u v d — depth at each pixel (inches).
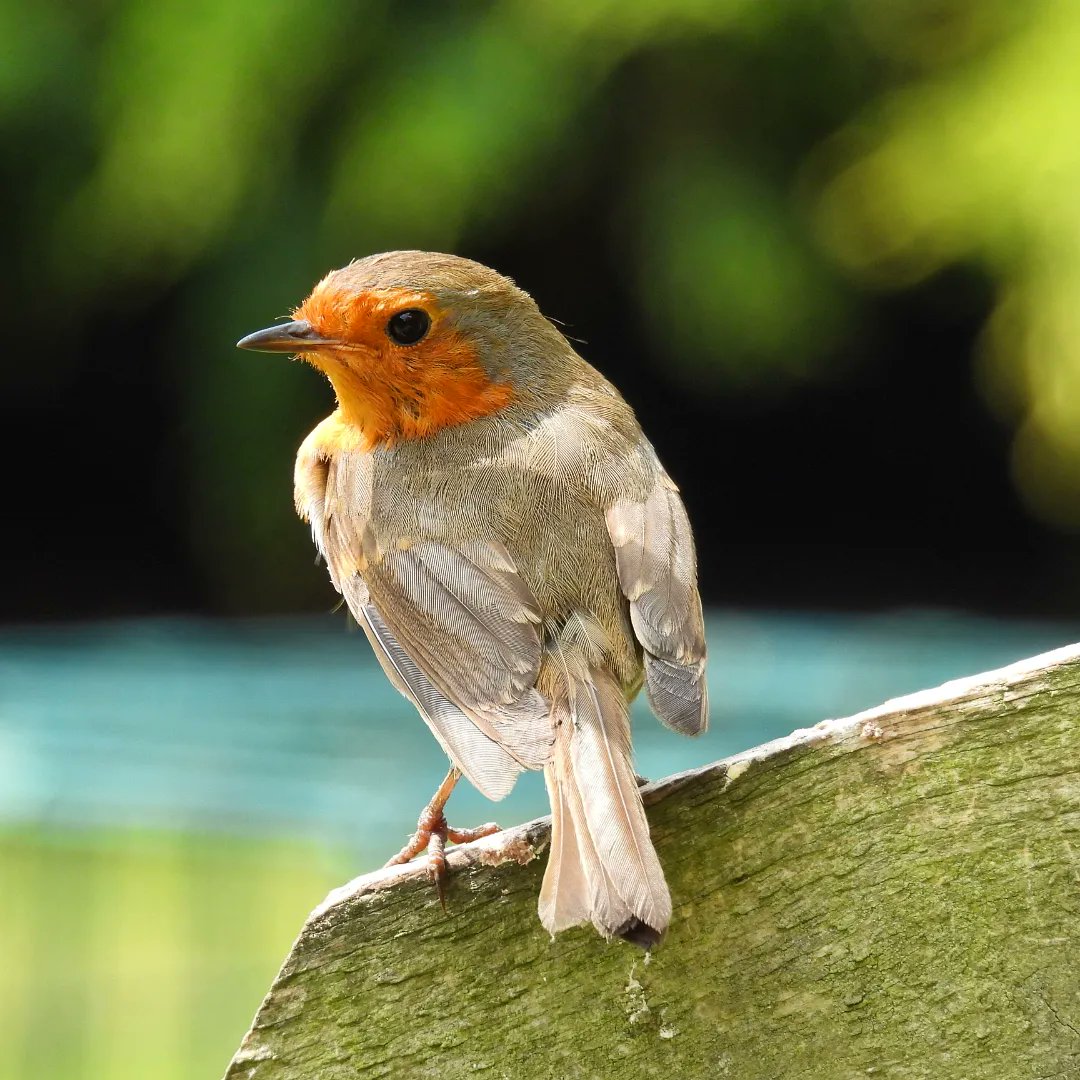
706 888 163.3
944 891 160.1
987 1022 158.4
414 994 163.0
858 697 394.9
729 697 401.1
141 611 724.7
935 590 773.9
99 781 326.3
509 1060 162.2
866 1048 159.6
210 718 390.9
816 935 161.3
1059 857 158.6
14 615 720.3
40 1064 348.8
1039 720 160.1
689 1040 161.0
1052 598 776.3
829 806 162.7
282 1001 162.7
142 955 365.7
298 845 359.6
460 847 166.2
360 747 362.0
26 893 370.0
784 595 760.3
